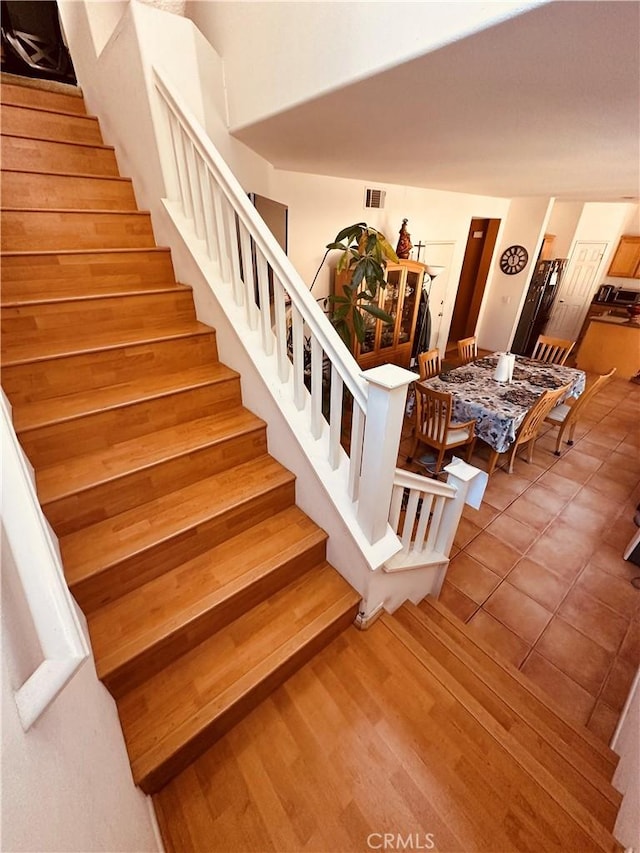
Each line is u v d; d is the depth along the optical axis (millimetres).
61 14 2273
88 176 2045
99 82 2100
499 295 6086
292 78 1568
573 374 3756
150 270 2062
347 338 3334
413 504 1675
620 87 1152
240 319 1801
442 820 1127
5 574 590
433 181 3600
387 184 3871
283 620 1527
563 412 3709
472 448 3443
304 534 1717
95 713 910
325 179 3350
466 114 1528
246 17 1720
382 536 1551
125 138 2045
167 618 1335
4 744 447
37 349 1613
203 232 1872
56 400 1603
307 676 1484
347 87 1354
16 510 568
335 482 1590
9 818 423
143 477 1539
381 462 1309
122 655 1210
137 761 1105
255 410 1931
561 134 1671
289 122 1829
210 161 1555
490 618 2109
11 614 570
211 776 1212
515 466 3543
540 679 1819
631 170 2316
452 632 1921
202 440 1708
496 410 3006
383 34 1178
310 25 1405
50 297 1697
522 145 1901
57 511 1359
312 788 1188
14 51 2387
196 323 2080
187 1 2150
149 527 1477
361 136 1966
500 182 3408
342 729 1330
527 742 1387
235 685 1308
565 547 2602
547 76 1142
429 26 1052
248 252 1645
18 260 1676
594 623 2086
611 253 6520
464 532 2719
